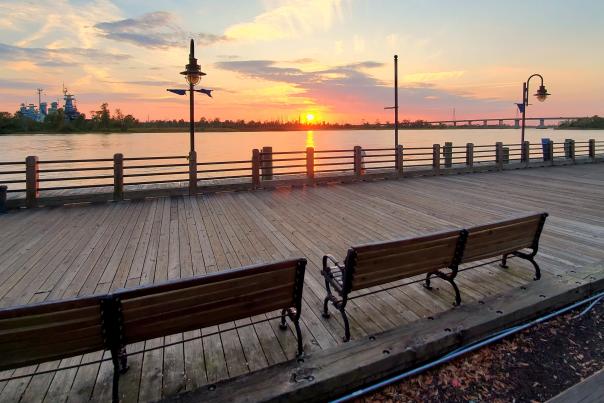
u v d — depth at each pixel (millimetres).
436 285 3896
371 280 2922
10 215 7168
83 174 22047
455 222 6469
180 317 2258
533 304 3307
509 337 3119
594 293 3801
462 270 4043
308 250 5043
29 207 7805
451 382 2598
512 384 2564
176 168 25312
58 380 2482
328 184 10781
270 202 8273
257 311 2533
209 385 2287
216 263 4605
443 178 12000
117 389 2154
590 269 4098
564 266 4359
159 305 2156
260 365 2627
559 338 3107
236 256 4836
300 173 10867
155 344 2898
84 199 8250
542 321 3344
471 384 2574
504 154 14352
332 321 3201
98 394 2348
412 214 7098
